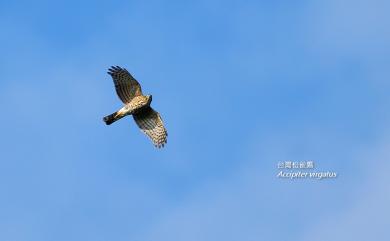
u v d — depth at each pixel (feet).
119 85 65.98
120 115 65.16
